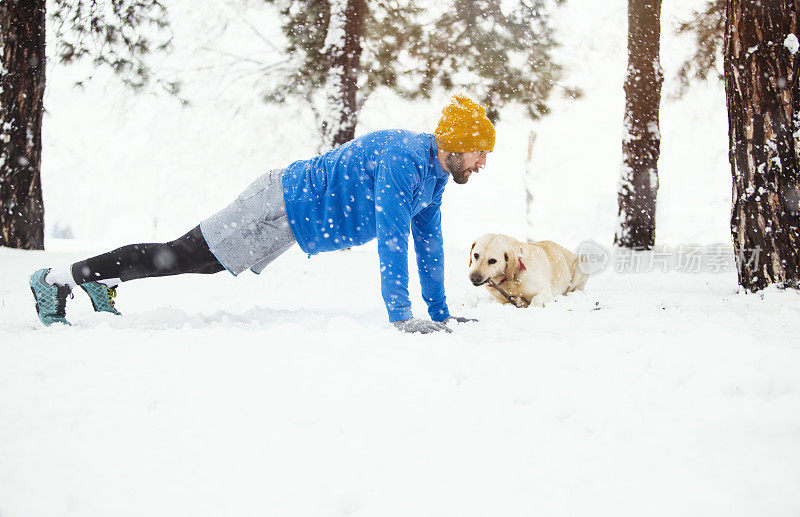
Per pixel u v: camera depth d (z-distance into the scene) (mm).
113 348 2490
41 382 2070
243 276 6016
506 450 1550
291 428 1697
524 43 12211
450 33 12344
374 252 8758
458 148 3115
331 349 2486
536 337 2961
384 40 12273
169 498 1327
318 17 11414
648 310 3908
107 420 1743
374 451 1551
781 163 4535
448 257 7906
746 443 1531
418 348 2520
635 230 9328
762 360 2295
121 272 3191
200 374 2154
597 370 2256
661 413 1795
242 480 1404
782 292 4402
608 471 1409
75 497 1322
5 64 7363
